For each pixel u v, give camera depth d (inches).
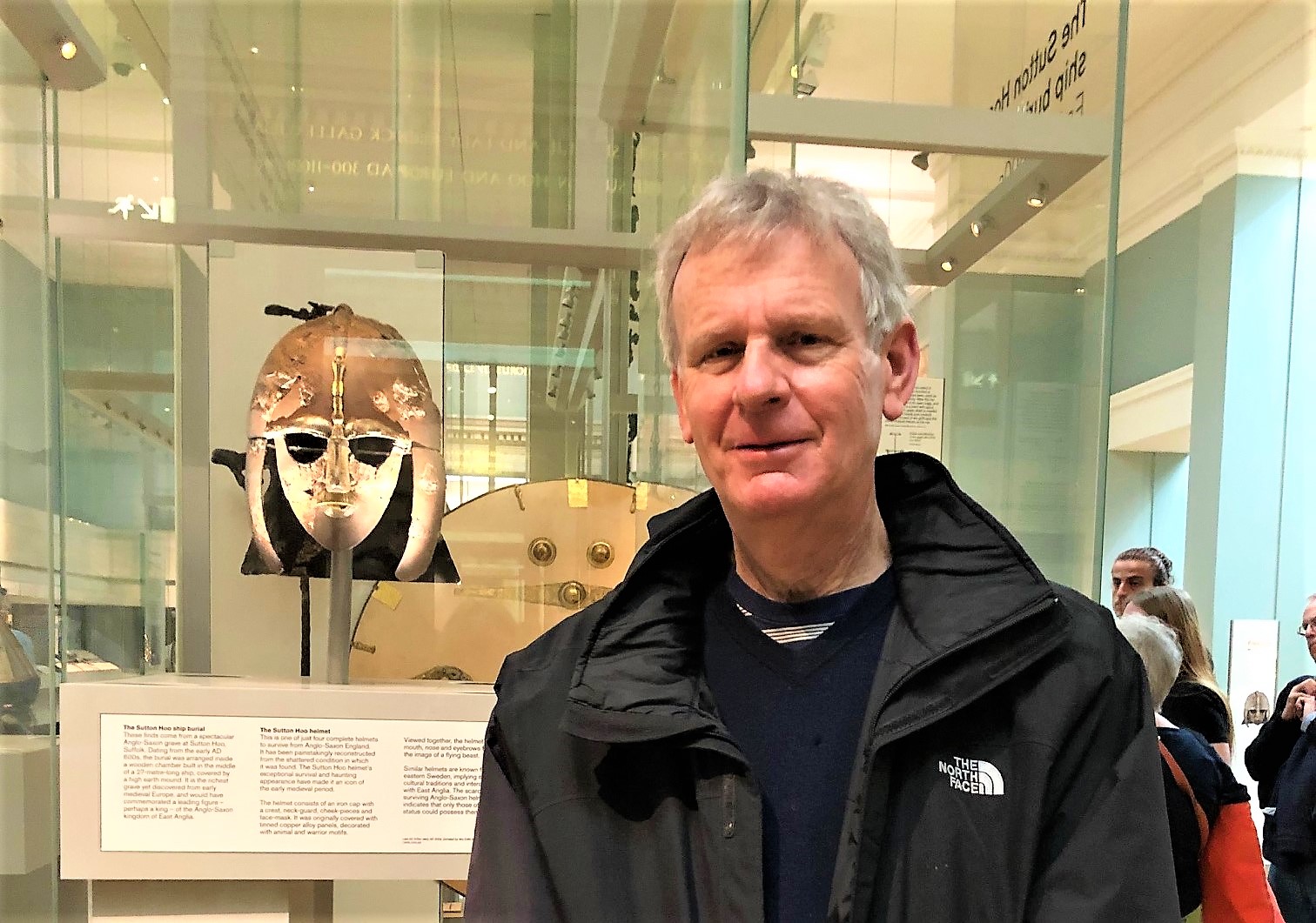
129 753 31.4
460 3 47.9
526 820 26.0
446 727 32.4
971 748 23.2
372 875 32.1
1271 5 121.9
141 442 39.5
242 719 31.8
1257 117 126.6
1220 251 132.0
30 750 35.3
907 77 57.1
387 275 38.5
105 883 32.8
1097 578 42.4
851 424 23.5
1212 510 132.0
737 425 23.4
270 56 45.8
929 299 51.8
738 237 23.2
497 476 44.6
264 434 36.9
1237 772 127.3
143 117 42.3
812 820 23.7
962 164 49.8
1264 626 127.3
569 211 48.3
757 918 22.0
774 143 47.8
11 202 37.9
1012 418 48.9
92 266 40.9
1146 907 21.4
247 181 45.3
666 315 26.3
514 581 40.3
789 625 26.1
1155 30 131.5
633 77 46.5
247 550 37.2
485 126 48.6
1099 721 23.2
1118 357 157.9
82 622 39.3
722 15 35.7
